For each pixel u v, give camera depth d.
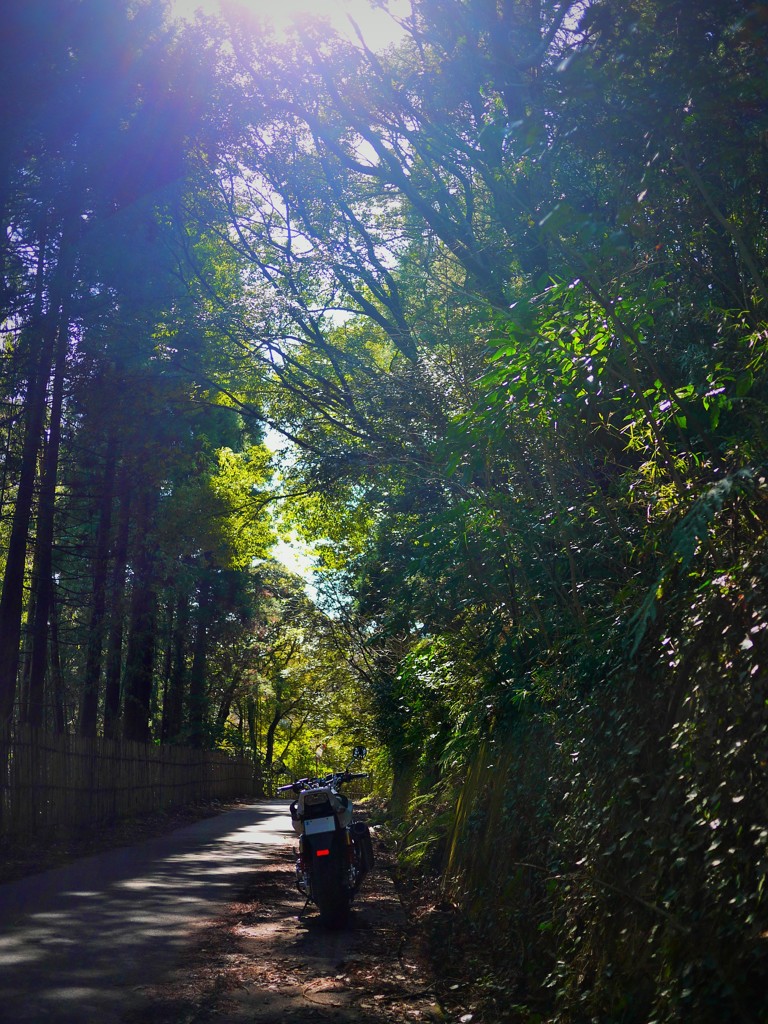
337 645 29.92
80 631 27.89
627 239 4.64
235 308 18.09
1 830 15.53
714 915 4.23
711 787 4.49
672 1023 4.21
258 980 6.84
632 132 5.77
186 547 27.12
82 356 19.47
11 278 17.30
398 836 17.52
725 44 4.73
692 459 5.54
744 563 4.70
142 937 8.26
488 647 8.83
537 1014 5.66
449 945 8.04
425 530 7.79
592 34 4.97
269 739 69.00
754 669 4.29
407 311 17.20
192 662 42.03
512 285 10.93
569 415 6.42
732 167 5.82
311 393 17.28
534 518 7.06
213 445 31.77
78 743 19.59
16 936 8.05
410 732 18.28
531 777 7.70
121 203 17.34
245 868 14.57
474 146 13.43
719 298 6.41
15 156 16.56
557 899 6.22
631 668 5.65
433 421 9.38
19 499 18.94
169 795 29.30
